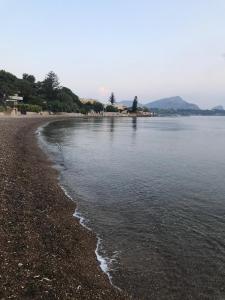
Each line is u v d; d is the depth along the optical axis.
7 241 13.74
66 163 35.56
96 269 13.20
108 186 25.88
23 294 10.47
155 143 58.69
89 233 16.64
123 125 125.69
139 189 25.06
